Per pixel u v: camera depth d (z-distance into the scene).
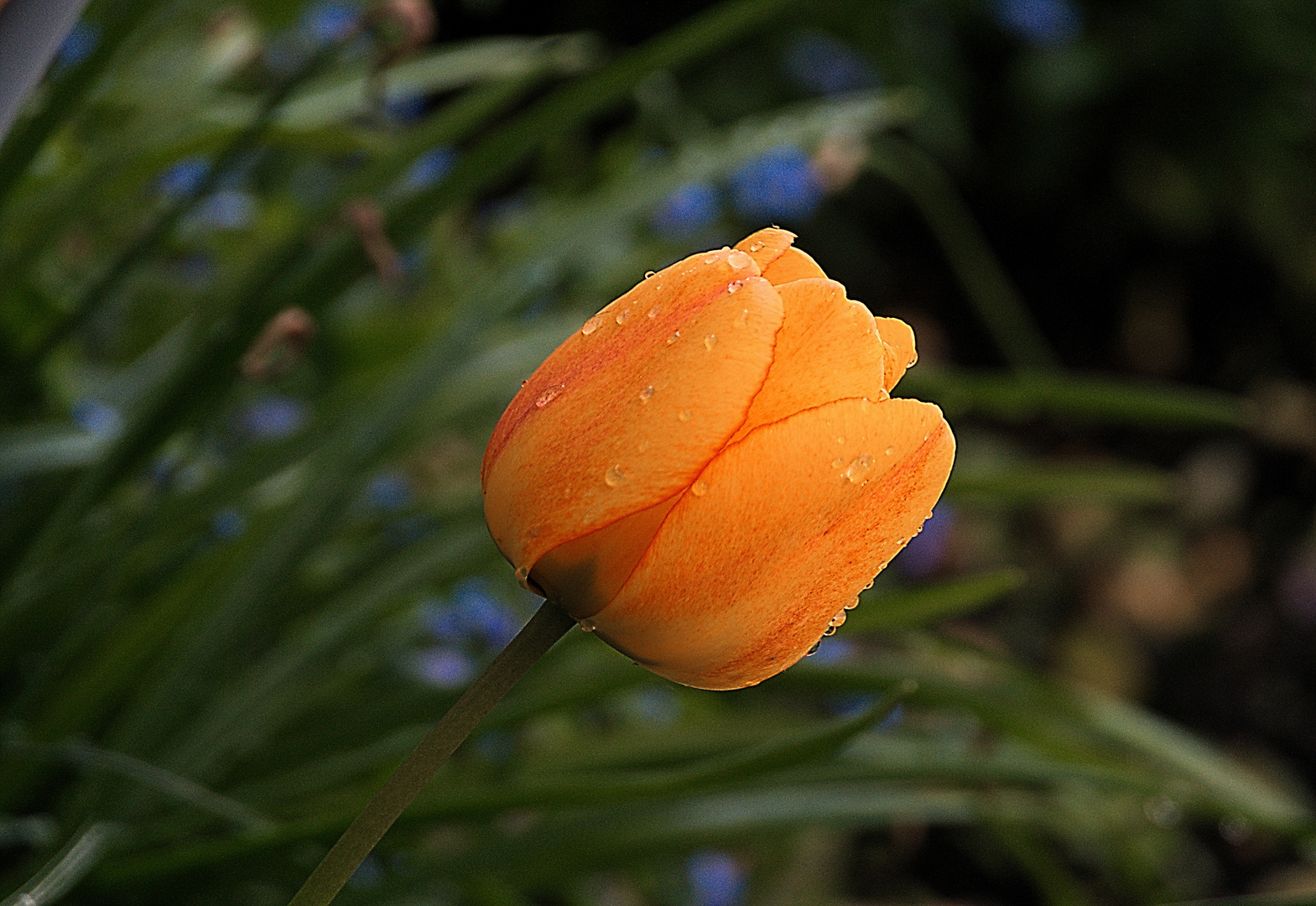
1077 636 1.92
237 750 0.60
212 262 0.87
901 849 1.27
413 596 0.67
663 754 0.68
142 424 0.58
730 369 0.44
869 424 0.44
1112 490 0.78
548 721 0.84
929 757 0.66
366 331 0.83
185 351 0.58
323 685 0.70
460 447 0.93
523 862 0.59
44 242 0.59
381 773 0.61
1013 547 1.94
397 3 0.59
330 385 0.83
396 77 0.80
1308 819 0.64
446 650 0.83
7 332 0.62
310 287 0.60
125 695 0.62
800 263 0.47
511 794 0.53
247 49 0.79
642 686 0.61
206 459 0.78
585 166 1.23
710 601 0.45
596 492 0.44
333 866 0.44
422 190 0.61
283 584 0.58
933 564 1.20
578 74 1.53
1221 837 1.66
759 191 1.01
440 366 0.63
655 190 0.75
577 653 0.70
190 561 0.68
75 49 0.65
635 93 1.03
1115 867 0.88
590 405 0.44
